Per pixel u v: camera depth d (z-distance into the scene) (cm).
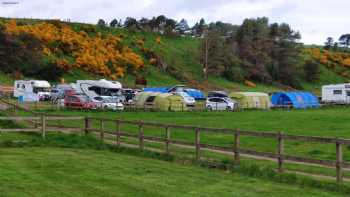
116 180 1572
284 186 1525
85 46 9825
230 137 2889
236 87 10044
